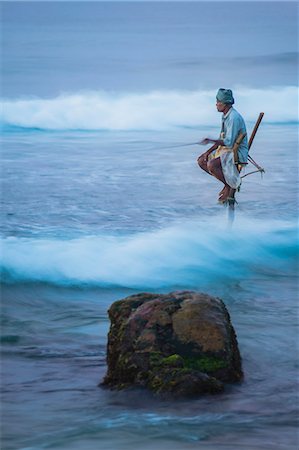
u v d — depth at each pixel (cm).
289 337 785
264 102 3078
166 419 577
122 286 1009
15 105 2700
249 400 613
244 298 962
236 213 1420
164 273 1064
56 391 636
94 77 3572
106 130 2605
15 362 708
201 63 4016
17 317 866
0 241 1166
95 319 864
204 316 654
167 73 3700
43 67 3853
